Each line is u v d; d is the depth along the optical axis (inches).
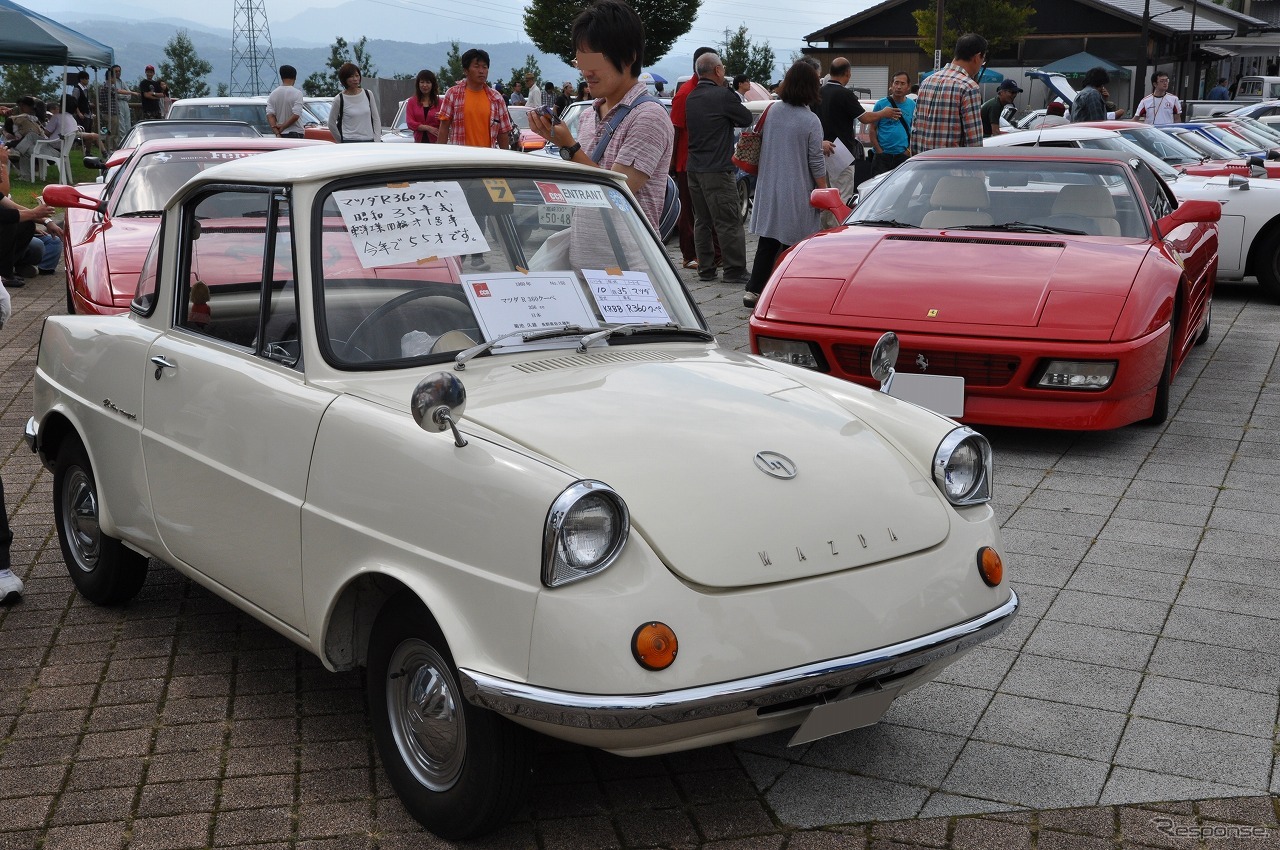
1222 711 140.8
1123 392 235.3
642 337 144.9
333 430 121.0
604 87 211.3
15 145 860.0
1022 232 278.2
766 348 258.1
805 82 367.6
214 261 143.4
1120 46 1894.7
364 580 120.3
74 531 177.2
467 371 128.2
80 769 129.8
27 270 469.4
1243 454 244.1
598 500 101.5
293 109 641.0
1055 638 160.9
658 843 115.6
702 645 101.0
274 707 143.9
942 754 132.3
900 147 573.9
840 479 117.8
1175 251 277.4
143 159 339.6
